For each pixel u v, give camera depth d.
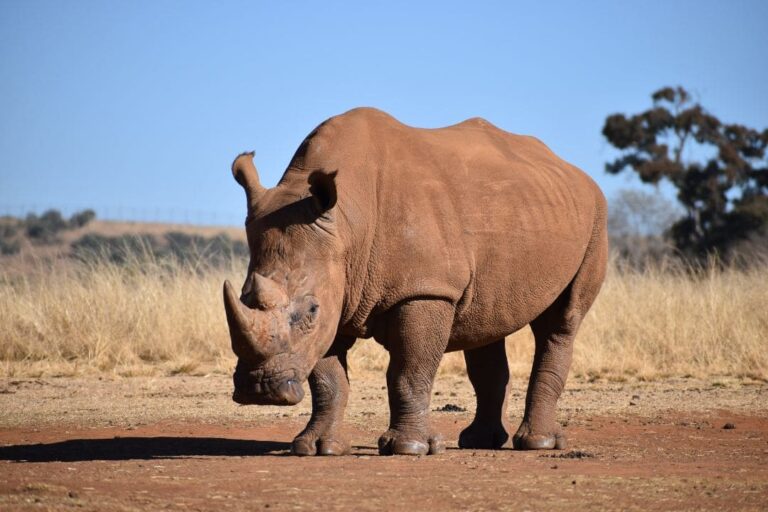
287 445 20.47
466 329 19.52
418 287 18.00
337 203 17.47
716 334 36.09
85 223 139.25
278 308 16.16
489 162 19.86
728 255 77.69
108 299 36.97
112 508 13.04
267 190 17.80
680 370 34.12
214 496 14.06
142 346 35.50
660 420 24.28
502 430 21.28
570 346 21.56
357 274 17.75
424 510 13.30
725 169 88.81
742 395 28.92
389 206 18.09
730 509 13.53
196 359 34.81
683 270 43.25
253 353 15.78
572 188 21.55
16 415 24.77
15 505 13.01
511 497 14.20
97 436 21.55
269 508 13.31
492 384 21.34
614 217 114.12
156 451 19.47
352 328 18.28
